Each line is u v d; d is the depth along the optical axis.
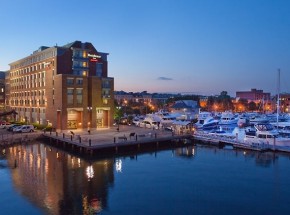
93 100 90.50
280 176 46.12
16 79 117.94
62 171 48.28
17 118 115.06
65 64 90.75
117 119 111.06
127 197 37.34
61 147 67.44
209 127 89.44
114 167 51.47
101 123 93.50
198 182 43.44
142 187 41.16
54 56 89.88
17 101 116.19
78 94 87.81
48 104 92.00
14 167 49.88
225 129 88.31
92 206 34.44
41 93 96.75
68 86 85.94
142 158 58.78
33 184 41.53
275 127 83.12
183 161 56.41
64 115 85.38
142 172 48.53
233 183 42.94
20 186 40.53
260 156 59.97
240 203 35.69
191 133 79.25
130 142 64.88
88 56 96.00
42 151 63.16
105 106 93.38
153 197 37.50
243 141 68.38
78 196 37.44
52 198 36.53
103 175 46.56
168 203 35.62
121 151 64.44
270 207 34.50
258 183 42.88
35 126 90.94
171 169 50.50
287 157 58.62
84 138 69.75
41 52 97.19
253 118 111.12
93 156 59.25
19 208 33.41
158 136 73.56
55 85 88.19
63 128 85.12
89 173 47.50
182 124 93.38
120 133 79.94
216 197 37.53
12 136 72.88
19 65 115.12
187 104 180.00
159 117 109.44
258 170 49.66
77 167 50.88
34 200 35.81
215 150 67.19
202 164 54.00
